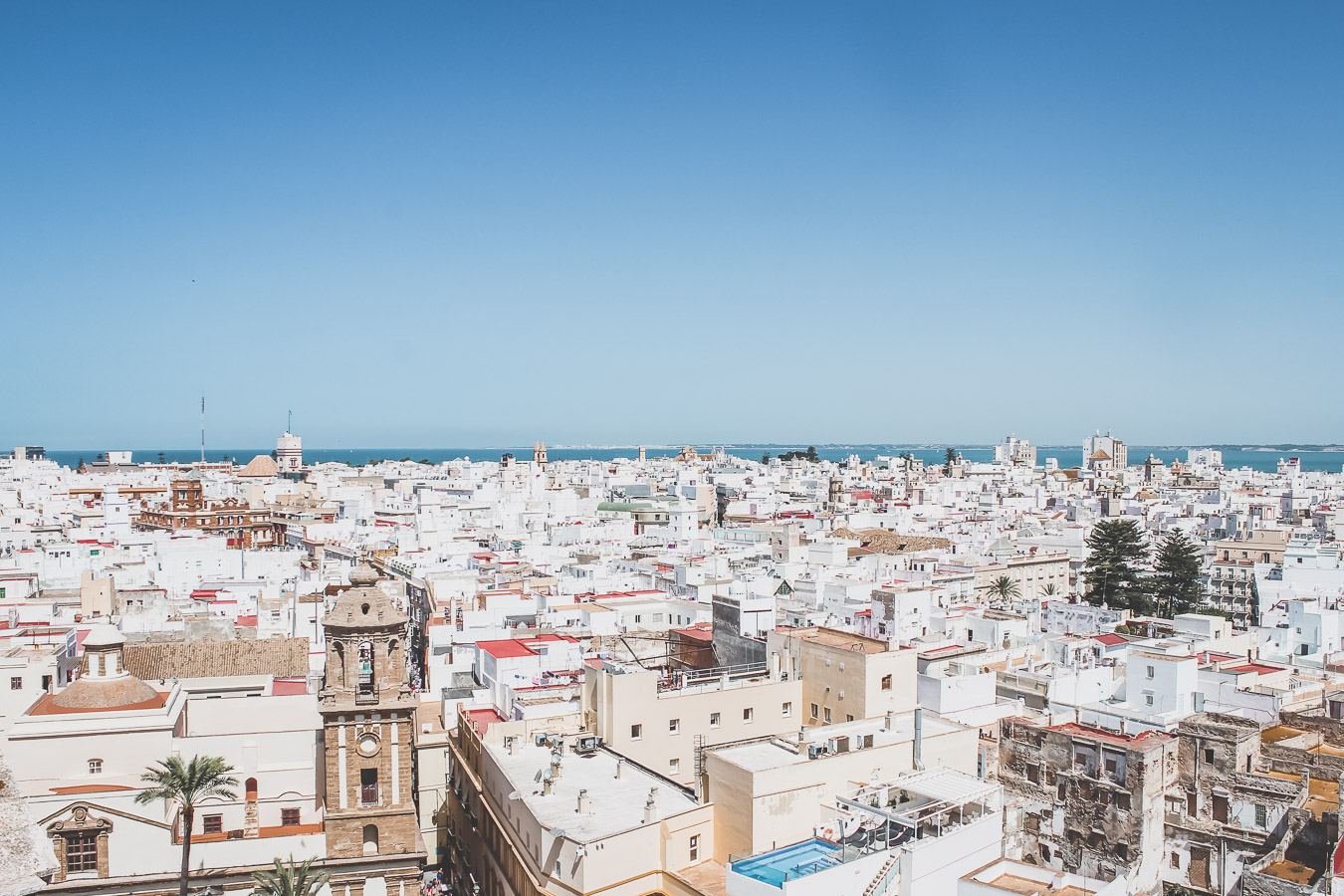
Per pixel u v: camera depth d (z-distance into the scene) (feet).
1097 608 462.19
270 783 256.52
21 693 287.28
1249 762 265.75
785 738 250.57
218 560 636.48
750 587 523.29
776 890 186.70
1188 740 266.77
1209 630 404.36
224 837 244.63
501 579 563.48
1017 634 419.33
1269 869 230.48
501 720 301.02
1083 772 263.08
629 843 202.69
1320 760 268.62
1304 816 241.96
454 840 291.99
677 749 268.00
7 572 515.50
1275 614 468.75
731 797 218.79
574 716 277.23
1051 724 288.92
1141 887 248.32
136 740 239.50
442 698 333.83
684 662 352.49
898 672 280.10
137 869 231.30
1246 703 312.09
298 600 456.86
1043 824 269.23
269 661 322.75
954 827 221.46
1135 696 329.11
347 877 244.83
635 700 261.44
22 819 206.59
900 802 231.91
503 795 238.27
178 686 272.72
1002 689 342.23
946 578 604.49
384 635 250.37
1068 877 222.48
